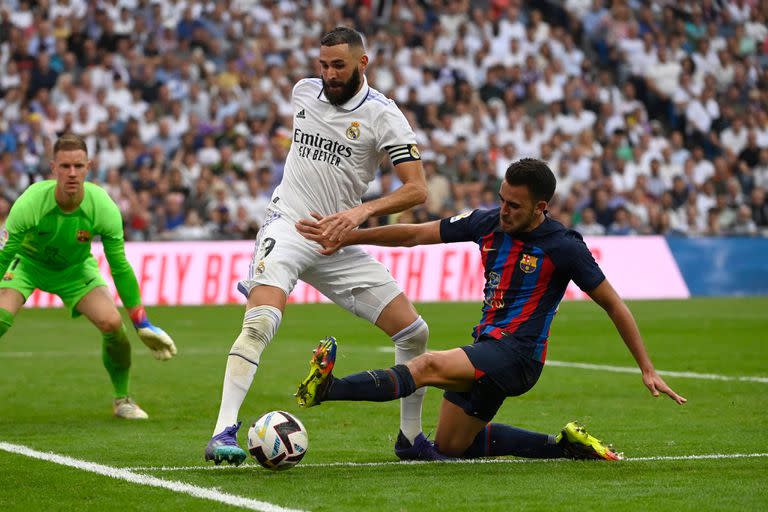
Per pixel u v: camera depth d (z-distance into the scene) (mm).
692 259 81625
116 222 27359
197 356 43781
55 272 28031
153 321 60281
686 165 87438
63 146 25578
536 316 21016
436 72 90000
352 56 21859
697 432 25344
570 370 38688
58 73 81000
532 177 20172
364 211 21297
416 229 21828
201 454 22344
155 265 70562
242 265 72812
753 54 103750
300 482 19047
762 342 49125
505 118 88062
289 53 88312
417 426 21875
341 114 22375
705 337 51531
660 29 101938
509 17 96625
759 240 83500
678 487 18609
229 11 88250
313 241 21547
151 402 31172
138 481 19062
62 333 54281
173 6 88000
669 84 96625
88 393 33125
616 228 81000
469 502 17312
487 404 20969
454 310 67188
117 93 80812
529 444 21828
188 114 81750
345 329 56219
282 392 33188
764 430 25625
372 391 19469
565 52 96250
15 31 81000
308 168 22531
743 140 95688
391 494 17938
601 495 17906
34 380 36188
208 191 74688
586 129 89562
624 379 36062
